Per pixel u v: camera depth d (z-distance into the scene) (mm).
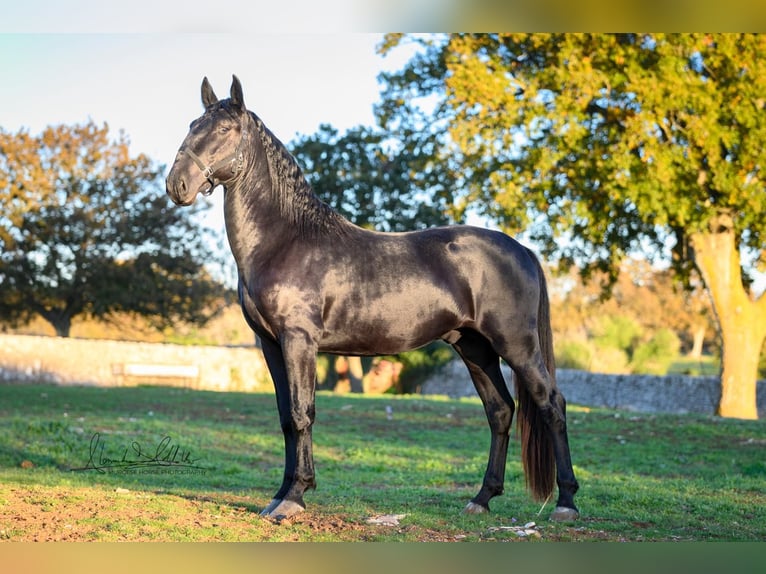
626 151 18188
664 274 50969
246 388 29047
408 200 31000
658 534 5867
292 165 6180
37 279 35312
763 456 11742
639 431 14297
